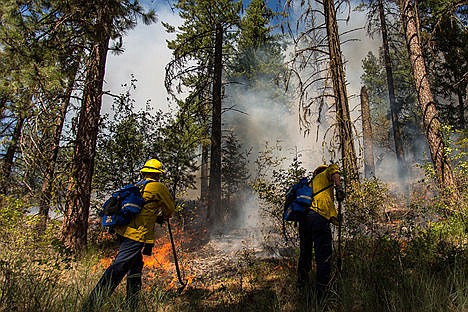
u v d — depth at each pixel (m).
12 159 7.82
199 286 4.82
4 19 6.63
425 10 11.45
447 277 3.22
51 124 7.05
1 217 5.27
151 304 3.64
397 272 3.38
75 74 7.89
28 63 6.55
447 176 7.55
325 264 3.65
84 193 7.49
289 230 5.45
